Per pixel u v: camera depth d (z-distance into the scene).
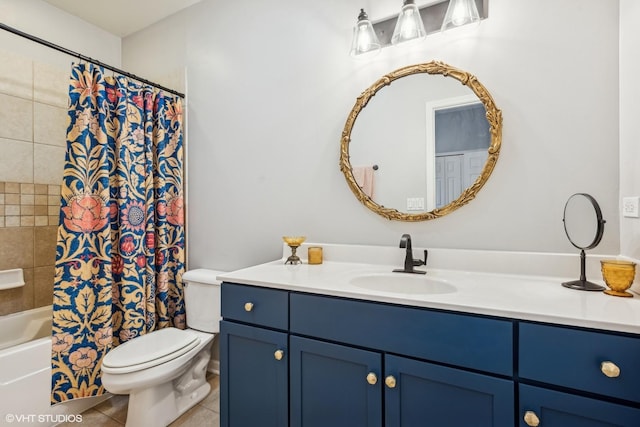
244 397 1.23
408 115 1.43
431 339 0.91
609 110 1.11
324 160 1.66
